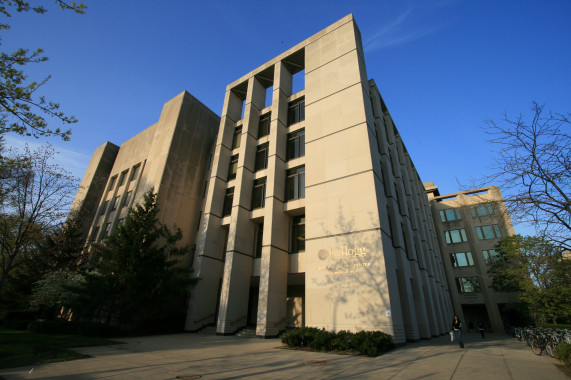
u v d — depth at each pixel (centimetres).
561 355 905
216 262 2297
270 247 1875
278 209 2045
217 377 723
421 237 3081
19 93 834
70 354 962
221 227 2412
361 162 1731
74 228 2425
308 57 2386
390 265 1531
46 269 2117
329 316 1503
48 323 1742
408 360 993
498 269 3522
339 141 1888
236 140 2773
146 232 1886
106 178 3888
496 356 1099
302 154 2203
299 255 1981
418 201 3391
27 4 779
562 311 2181
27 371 729
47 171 1591
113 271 1745
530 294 2422
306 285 1653
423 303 2066
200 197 2919
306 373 781
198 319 2070
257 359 997
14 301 2353
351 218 1636
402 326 1468
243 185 2291
